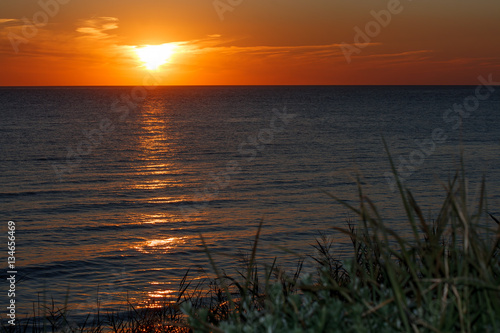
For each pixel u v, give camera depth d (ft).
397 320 6.03
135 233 60.90
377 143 168.14
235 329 6.13
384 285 6.87
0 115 307.99
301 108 395.34
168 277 41.78
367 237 8.14
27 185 95.14
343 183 95.76
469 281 5.64
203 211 73.41
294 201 79.56
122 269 45.24
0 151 147.13
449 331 5.61
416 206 6.59
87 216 70.79
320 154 142.00
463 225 6.42
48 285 40.50
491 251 6.59
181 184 97.91
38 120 270.26
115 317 29.48
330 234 55.88
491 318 5.50
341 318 6.18
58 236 59.31
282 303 6.56
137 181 101.35
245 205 77.36
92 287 39.55
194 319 6.63
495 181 93.35
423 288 6.12
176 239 57.62
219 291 15.75
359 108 392.06
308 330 5.74
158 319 20.03
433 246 6.36
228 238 57.21
